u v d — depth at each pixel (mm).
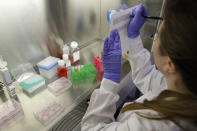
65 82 1135
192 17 292
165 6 349
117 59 728
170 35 335
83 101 985
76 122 853
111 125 592
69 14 1387
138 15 800
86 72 1178
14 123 821
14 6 999
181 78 369
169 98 394
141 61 911
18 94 1025
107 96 676
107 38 757
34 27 1171
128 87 1103
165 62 397
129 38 891
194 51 302
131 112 551
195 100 353
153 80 865
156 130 412
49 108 910
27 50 1198
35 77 1105
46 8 1185
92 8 1550
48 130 804
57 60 1244
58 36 1388
